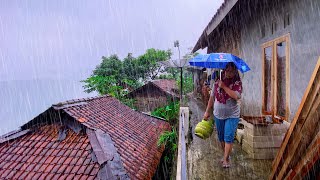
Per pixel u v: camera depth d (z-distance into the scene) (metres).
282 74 4.98
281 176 3.39
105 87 24.98
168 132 12.15
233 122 3.92
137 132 11.94
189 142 5.64
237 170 4.04
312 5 3.82
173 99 23.06
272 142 4.43
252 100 6.61
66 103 10.78
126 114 13.86
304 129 2.80
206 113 4.37
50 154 8.48
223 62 3.85
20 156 8.68
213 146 5.37
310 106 2.66
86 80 24.95
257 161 4.36
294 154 3.04
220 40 11.23
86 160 7.67
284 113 4.91
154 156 10.16
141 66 34.91
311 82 2.60
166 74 36.53
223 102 3.93
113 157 7.36
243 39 7.27
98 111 12.12
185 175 2.18
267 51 5.61
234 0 5.04
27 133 9.91
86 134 9.01
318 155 2.63
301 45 4.18
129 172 7.96
